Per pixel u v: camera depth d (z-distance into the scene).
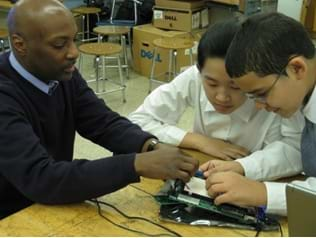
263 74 0.81
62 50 1.02
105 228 0.90
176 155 1.01
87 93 1.31
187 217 0.94
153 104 1.41
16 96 1.06
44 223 0.91
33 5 0.99
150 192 1.05
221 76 1.05
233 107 1.13
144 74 4.36
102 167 0.96
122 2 4.84
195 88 1.36
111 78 4.23
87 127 1.30
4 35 3.68
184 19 4.23
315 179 0.98
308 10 3.87
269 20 0.83
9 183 1.10
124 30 4.25
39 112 1.13
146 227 0.91
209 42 1.04
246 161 1.13
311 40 0.87
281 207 0.95
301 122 1.12
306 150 1.03
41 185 0.96
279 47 0.80
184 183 1.00
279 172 1.13
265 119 1.24
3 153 0.97
